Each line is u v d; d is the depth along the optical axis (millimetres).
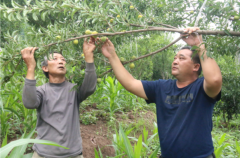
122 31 1811
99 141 3486
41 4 1731
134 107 5277
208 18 1809
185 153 1688
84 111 4594
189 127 1704
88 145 3260
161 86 1999
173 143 1735
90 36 1757
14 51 1697
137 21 1762
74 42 1785
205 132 1706
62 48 1744
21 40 1732
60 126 1934
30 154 2117
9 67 1845
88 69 1886
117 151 2871
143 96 2061
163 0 2068
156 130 3725
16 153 1966
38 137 1985
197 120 1701
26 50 1693
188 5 2152
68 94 2096
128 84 2002
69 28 1851
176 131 1750
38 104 1974
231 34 1546
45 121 1959
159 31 1860
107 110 4922
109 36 1811
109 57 1935
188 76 1882
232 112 4539
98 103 5215
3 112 2982
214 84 1595
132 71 2258
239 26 1615
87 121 4113
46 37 1672
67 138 1940
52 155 1884
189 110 1731
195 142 1675
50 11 1761
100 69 2109
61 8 1732
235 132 5156
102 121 4355
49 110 1979
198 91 1750
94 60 2037
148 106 6086
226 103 4324
